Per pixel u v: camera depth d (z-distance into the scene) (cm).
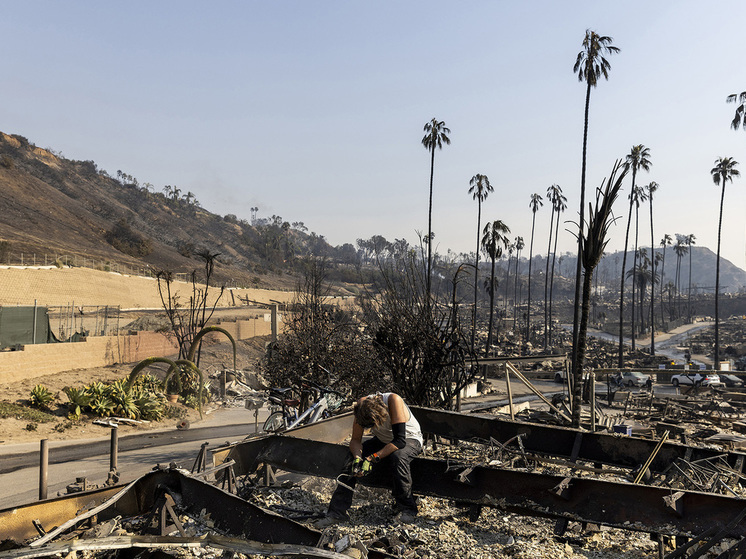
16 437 1633
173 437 1767
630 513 403
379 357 872
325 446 504
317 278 1697
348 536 333
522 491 446
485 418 671
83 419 1912
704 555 372
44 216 10444
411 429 490
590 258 970
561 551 400
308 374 1025
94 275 5322
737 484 520
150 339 3138
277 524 350
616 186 980
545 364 5312
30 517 363
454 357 818
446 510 490
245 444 525
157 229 17125
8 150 15625
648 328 14412
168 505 385
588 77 4206
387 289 863
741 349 8575
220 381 2708
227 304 6881
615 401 3106
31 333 2514
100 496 403
